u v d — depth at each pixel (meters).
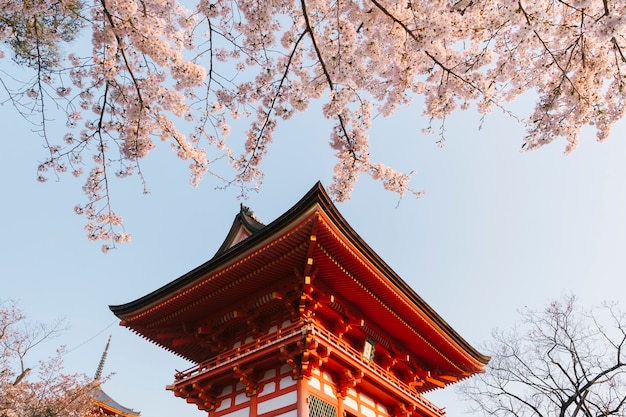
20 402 31.72
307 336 15.80
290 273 18.31
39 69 8.92
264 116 11.26
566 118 10.22
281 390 16.81
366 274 18.30
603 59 9.75
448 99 10.23
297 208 15.87
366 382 18.94
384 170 11.12
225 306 20.30
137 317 21.11
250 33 9.76
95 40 9.07
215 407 18.84
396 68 9.51
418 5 8.23
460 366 26.05
